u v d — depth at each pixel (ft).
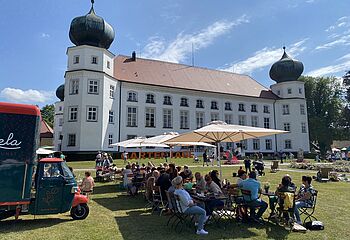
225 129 35.24
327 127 212.02
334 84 220.43
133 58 158.61
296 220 27.96
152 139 57.11
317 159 138.31
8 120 27.37
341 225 27.84
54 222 29.19
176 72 166.91
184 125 153.69
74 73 123.03
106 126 125.39
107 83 128.16
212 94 165.07
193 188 34.99
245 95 176.65
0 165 26.71
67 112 121.70
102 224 28.40
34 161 28.32
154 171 40.63
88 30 127.34
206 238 23.85
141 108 140.56
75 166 92.32
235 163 109.81
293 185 31.86
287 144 186.09
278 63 197.36
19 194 27.12
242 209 29.53
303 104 189.67
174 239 23.62
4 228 26.84
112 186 56.70
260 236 24.38
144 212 33.99
